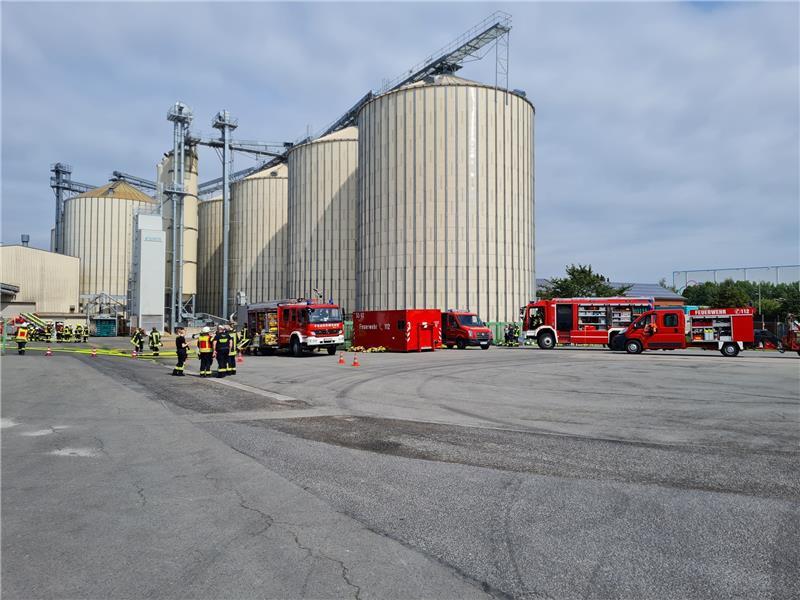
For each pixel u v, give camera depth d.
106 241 78.00
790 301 56.03
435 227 48.28
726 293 63.50
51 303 69.38
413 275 48.69
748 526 5.14
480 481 6.59
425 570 4.25
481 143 48.47
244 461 7.54
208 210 86.06
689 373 19.81
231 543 4.75
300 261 66.38
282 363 25.42
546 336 36.00
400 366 23.34
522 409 11.94
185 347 19.83
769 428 9.79
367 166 51.97
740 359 26.81
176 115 67.50
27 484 6.47
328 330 30.62
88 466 7.30
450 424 10.21
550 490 6.23
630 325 31.34
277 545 4.71
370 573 4.20
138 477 6.77
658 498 5.95
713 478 6.69
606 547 4.69
